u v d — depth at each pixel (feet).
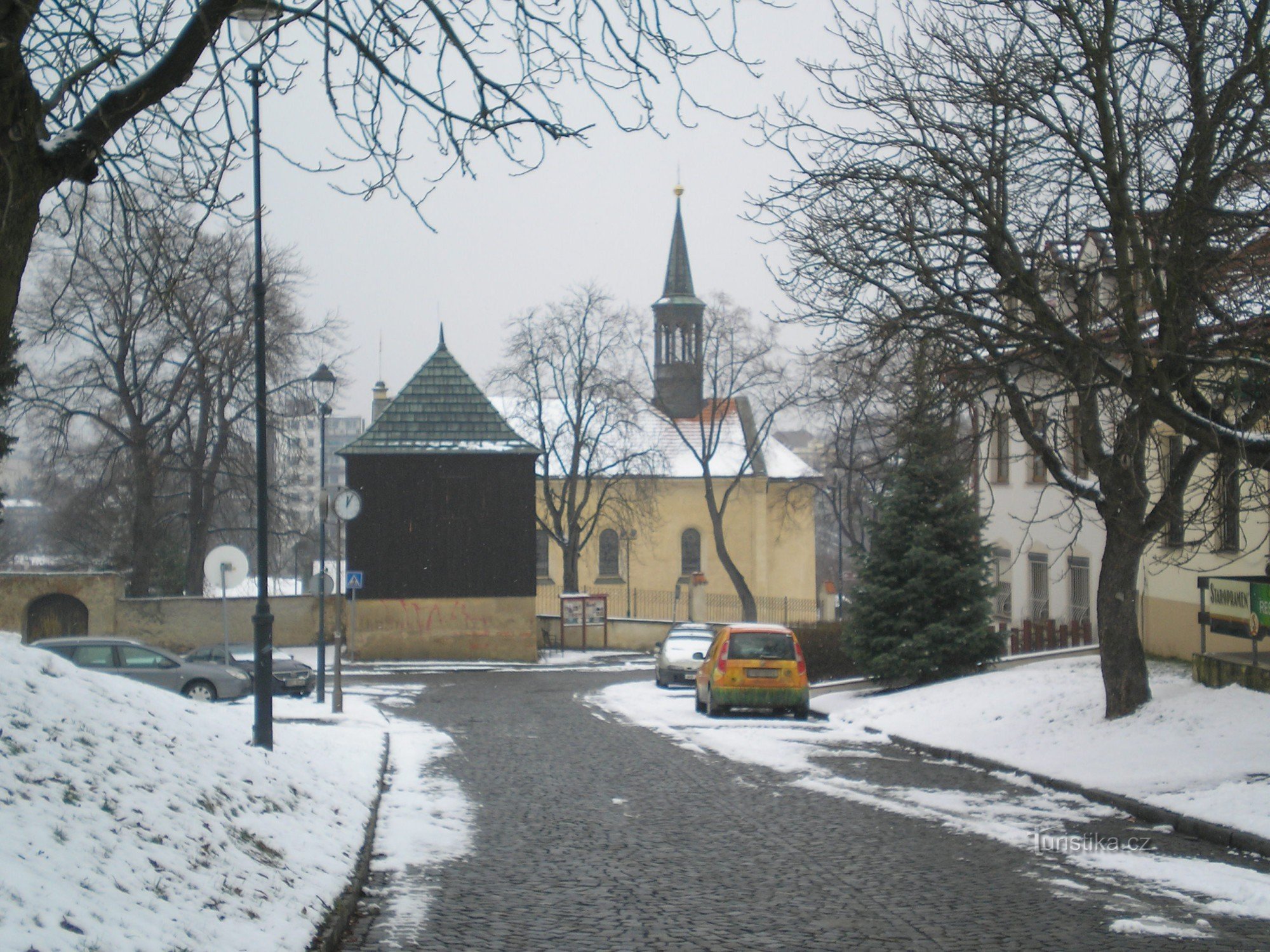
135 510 139.44
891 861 32.81
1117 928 25.36
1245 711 49.78
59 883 18.83
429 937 24.66
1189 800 39.32
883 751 58.85
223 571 70.59
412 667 138.10
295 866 26.66
